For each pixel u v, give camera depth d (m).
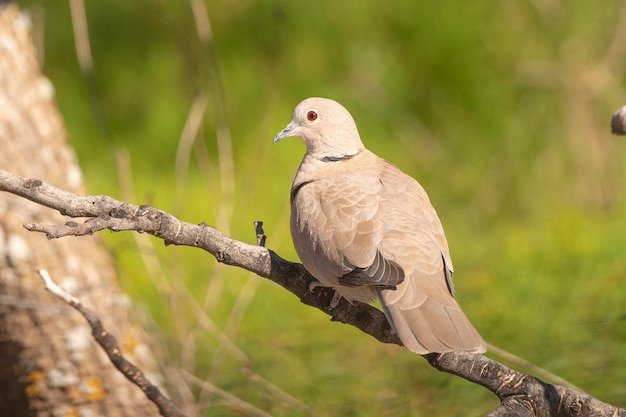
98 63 19.08
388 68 19.05
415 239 6.76
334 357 11.11
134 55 19.17
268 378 10.64
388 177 7.42
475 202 16.89
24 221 9.39
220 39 19.22
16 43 10.05
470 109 18.44
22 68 10.03
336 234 6.82
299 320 12.35
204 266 13.35
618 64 18.03
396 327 6.27
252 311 12.47
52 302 9.38
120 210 6.44
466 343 6.16
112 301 9.73
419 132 18.44
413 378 10.43
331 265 6.70
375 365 10.79
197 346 11.55
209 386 9.26
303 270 7.07
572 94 17.73
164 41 19.17
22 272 9.34
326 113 8.00
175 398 9.51
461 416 9.65
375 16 19.48
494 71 18.53
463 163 17.77
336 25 19.42
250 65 19.00
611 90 17.69
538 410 6.43
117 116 18.56
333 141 7.96
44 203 6.34
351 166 7.72
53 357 9.33
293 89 18.73
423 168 17.81
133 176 17.22
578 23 18.38
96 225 6.00
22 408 9.34
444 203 17.03
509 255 14.17
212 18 19.36
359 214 6.92
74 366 9.34
